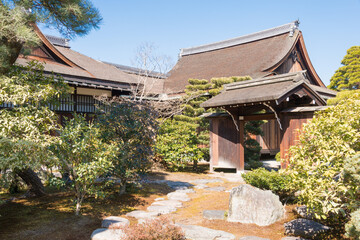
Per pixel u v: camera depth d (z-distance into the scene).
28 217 5.95
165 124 13.12
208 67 23.19
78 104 15.12
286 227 5.24
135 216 6.09
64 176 8.23
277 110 10.34
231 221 5.92
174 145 12.13
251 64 19.73
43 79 7.71
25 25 6.21
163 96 18.91
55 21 7.14
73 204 6.85
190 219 6.10
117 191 8.14
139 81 18.70
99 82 15.63
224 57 23.67
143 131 8.17
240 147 12.02
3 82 6.08
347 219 5.25
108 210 6.54
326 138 4.93
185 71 24.81
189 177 11.13
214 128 12.85
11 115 6.28
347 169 3.80
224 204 7.04
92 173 6.17
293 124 10.02
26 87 6.34
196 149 12.59
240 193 6.04
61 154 6.23
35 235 5.01
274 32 21.89
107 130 7.93
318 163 4.60
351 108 5.23
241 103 10.44
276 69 19.17
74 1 6.73
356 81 28.48
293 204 6.73
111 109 8.30
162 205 6.96
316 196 4.45
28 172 7.47
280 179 6.73
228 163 12.33
